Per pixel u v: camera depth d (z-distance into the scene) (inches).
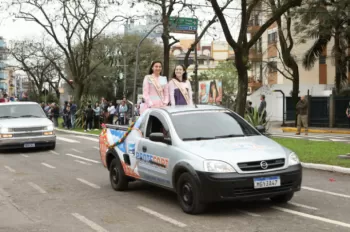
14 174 465.1
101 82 2664.9
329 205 289.4
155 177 302.4
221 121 306.0
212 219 258.7
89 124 1140.5
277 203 293.7
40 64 2389.3
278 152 265.0
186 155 267.0
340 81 1208.2
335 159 464.4
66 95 2527.1
